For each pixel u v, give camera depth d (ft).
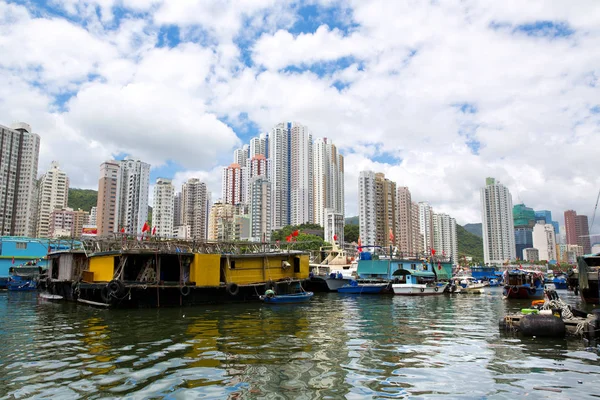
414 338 56.70
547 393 32.94
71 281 104.17
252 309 91.40
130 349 47.37
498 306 108.68
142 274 95.76
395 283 151.23
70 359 42.39
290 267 120.67
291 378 36.09
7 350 46.78
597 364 41.81
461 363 42.22
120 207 367.86
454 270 327.26
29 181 313.73
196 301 96.78
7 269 159.94
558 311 62.34
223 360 42.24
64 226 359.46
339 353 46.42
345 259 196.95
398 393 32.55
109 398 30.76
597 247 367.66
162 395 31.42
